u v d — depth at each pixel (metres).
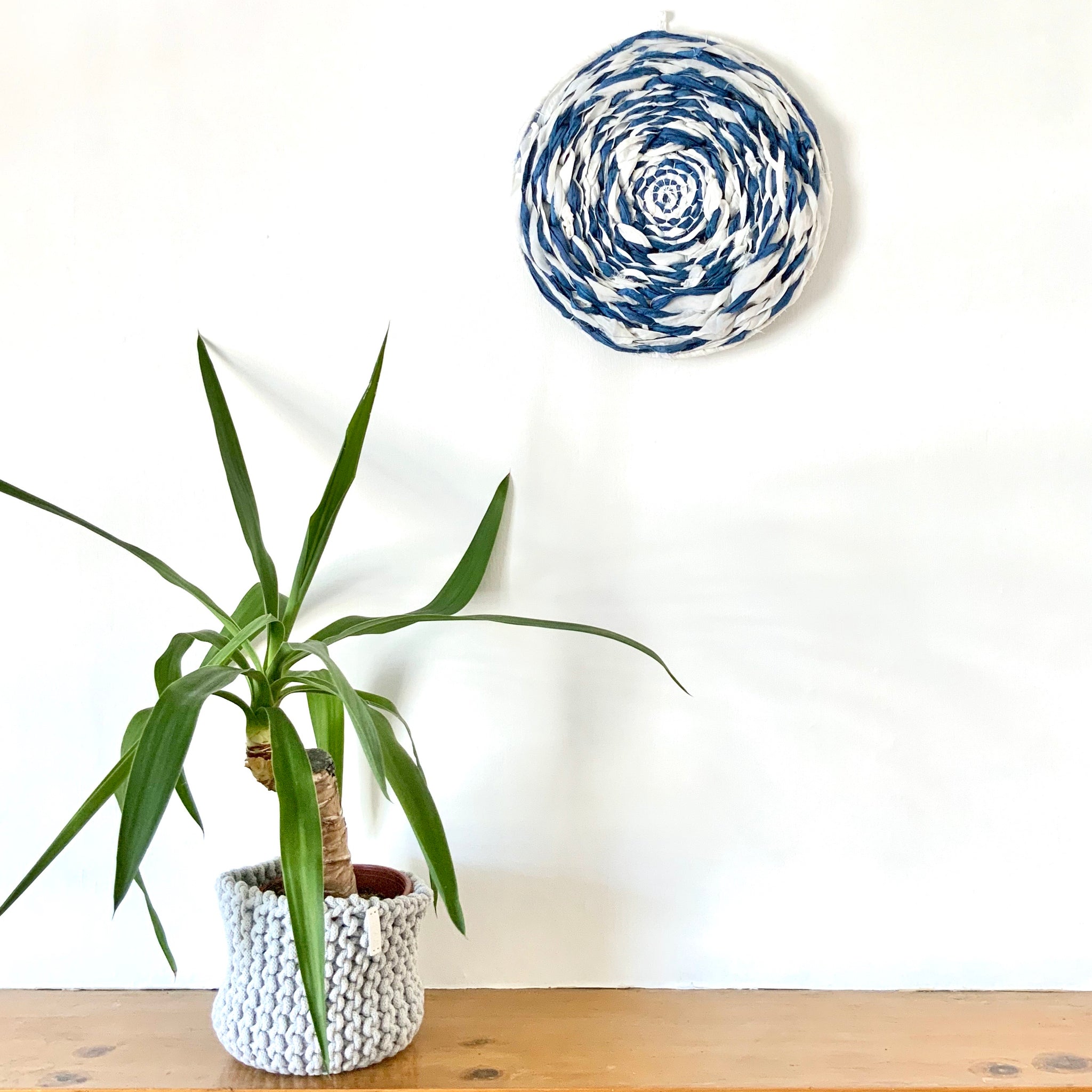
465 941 0.98
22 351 0.97
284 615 0.87
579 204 0.95
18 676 0.98
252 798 0.98
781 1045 0.85
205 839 0.98
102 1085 0.77
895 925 0.99
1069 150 0.97
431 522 0.98
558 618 0.98
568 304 0.95
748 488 0.98
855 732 0.98
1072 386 0.98
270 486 0.98
